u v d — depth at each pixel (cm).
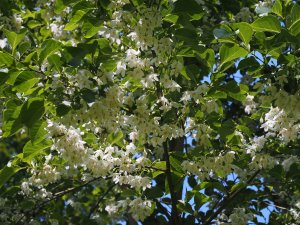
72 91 339
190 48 391
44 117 382
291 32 347
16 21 504
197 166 428
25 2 600
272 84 355
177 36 374
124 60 375
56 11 395
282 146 459
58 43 337
